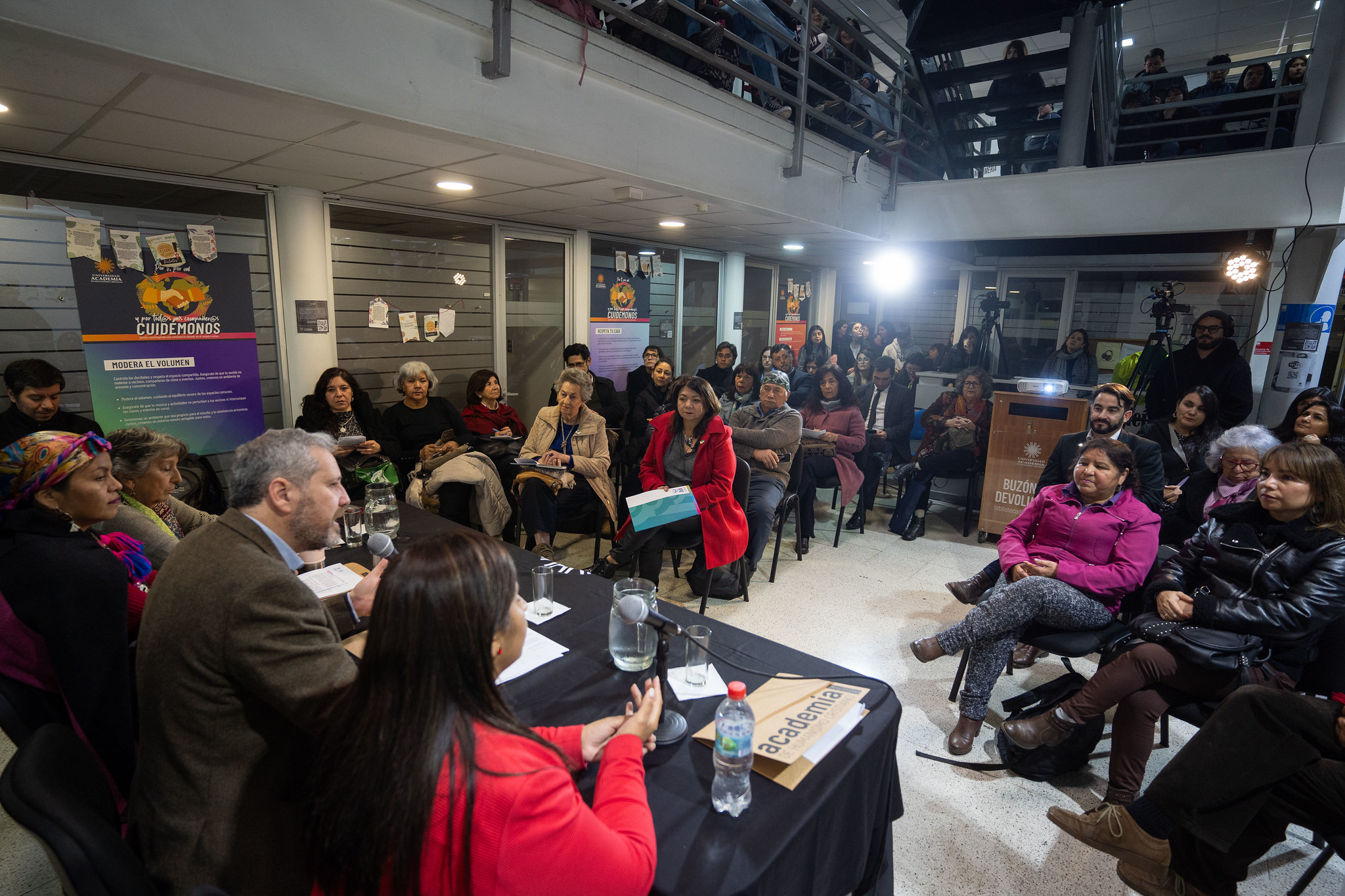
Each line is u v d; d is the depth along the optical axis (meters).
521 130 2.59
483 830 0.74
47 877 1.66
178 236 3.24
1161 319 4.89
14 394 2.57
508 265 4.86
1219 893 1.63
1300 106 4.78
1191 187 4.11
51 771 0.94
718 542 2.97
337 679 1.00
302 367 3.71
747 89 4.22
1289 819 1.52
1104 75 4.89
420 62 2.25
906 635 3.02
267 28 1.87
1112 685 1.92
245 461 1.12
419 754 0.75
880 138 5.20
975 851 1.82
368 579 1.57
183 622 0.99
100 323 3.06
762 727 1.21
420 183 3.38
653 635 1.44
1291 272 4.08
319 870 0.81
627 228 5.14
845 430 4.36
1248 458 2.46
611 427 4.89
